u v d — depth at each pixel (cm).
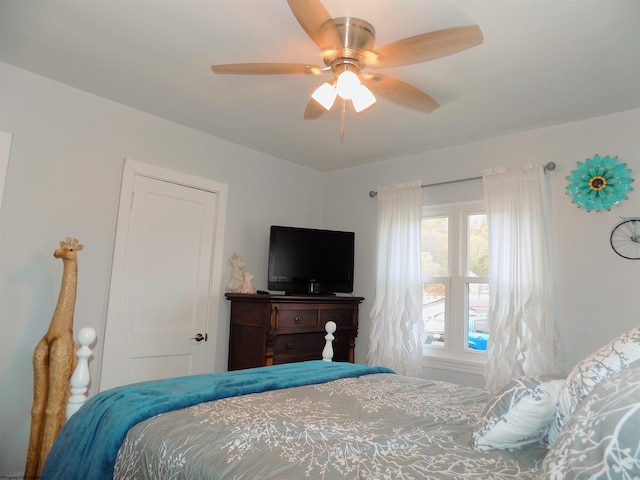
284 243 365
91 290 275
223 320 347
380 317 355
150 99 284
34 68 249
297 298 325
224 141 356
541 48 207
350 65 176
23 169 250
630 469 68
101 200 282
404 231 356
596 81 236
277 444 117
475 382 313
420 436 128
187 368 323
